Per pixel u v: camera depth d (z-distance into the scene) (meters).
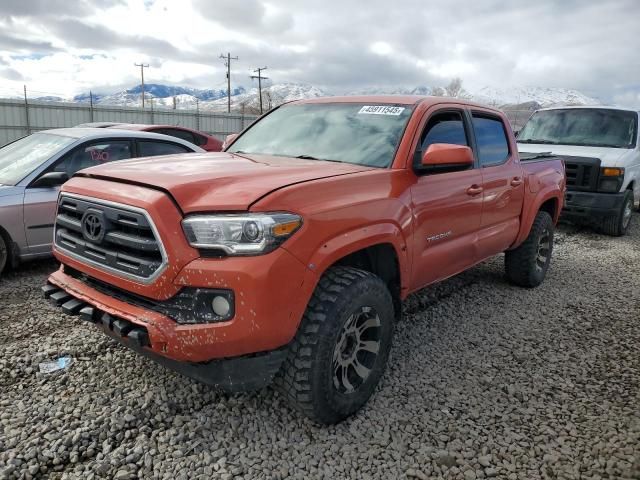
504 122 5.02
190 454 2.71
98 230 2.87
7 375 3.38
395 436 2.93
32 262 5.98
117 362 3.60
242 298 2.46
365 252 3.29
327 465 2.67
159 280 2.56
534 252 5.53
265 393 3.29
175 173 2.92
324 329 2.73
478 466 2.72
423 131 3.78
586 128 9.73
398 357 3.91
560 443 2.92
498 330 4.52
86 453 2.66
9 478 2.46
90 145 6.01
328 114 4.18
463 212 4.06
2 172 5.68
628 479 2.63
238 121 38.62
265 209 2.54
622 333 4.55
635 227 10.08
